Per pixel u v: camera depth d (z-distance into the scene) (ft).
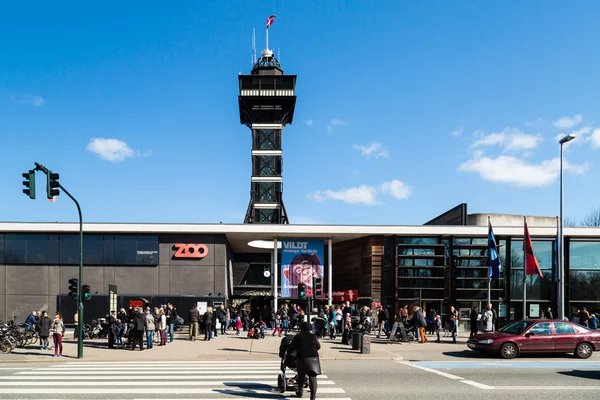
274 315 109.91
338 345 79.77
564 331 67.10
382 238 130.31
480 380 47.96
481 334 69.21
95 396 38.93
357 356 67.21
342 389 42.75
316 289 72.59
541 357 68.28
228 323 116.06
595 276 128.67
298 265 133.08
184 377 48.98
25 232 120.47
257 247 156.76
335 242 146.72
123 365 59.31
